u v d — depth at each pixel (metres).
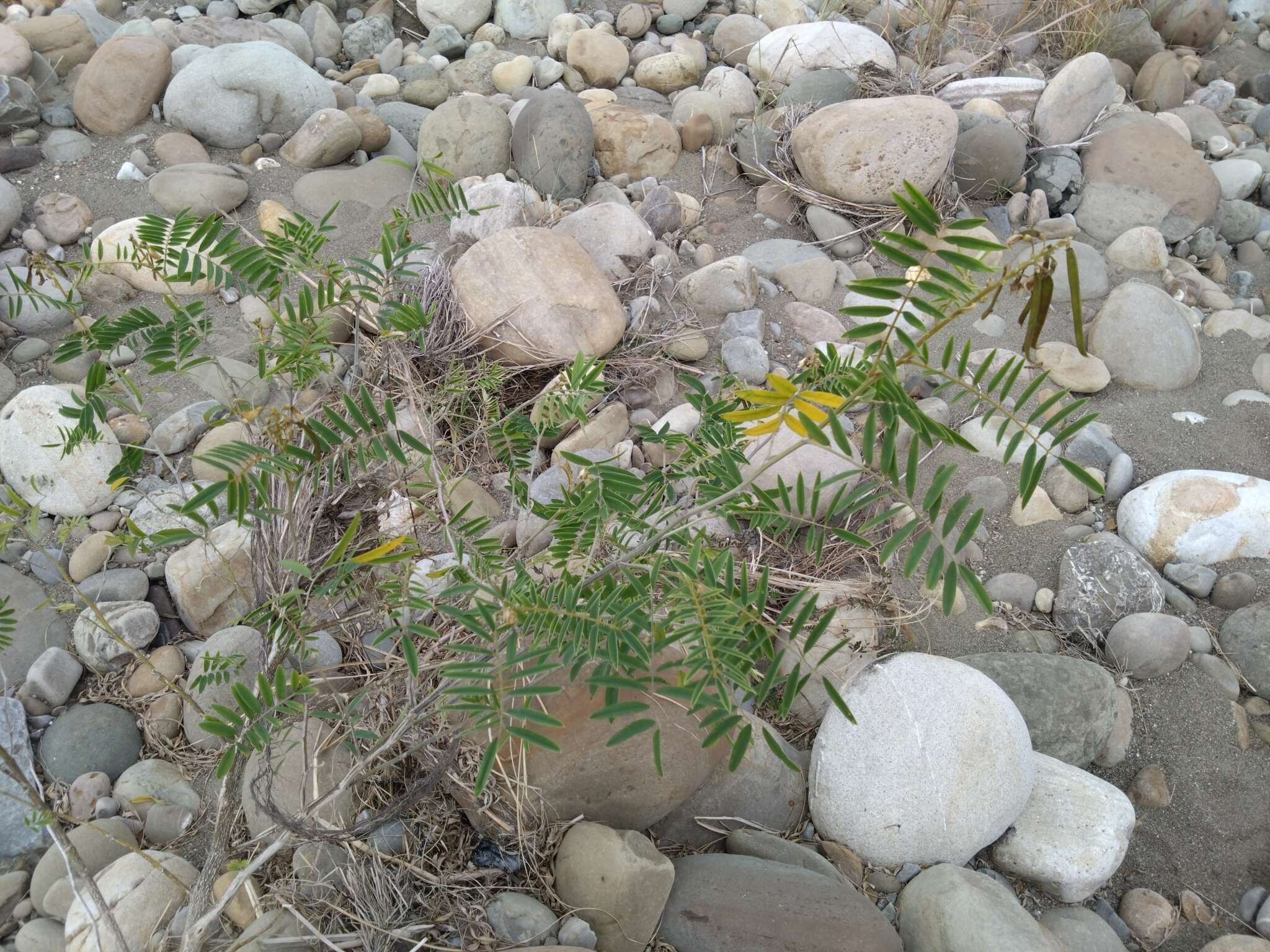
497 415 2.81
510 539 2.73
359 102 4.59
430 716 1.75
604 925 1.96
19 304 2.18
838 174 3.96
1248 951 2.14
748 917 2.00
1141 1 5.59
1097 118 4.50
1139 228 4.07
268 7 5.07
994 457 3.20
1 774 2.26
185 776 2.30
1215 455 3.26
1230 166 4.48
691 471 1.97
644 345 3.39
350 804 2.02
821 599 2.62
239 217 3.89
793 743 2.49
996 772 2.26
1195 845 2.43
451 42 5.06
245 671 2.33
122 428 3.00
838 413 1.23
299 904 1.89
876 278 1.16
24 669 2.47
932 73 4.79
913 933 2.09
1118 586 2.77
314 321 1.85
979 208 4.27
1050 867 2.26
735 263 3.62
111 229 3.50
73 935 1.90
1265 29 5.66
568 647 1.39
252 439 2.05
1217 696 2.63
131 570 2.64
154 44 4.20
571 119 4.04
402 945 1.90
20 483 2.80
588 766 2.05
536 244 3.35
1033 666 2.55
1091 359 3.48
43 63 4.30
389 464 2.56
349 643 2.43
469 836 2.09
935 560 1.16
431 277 3.46
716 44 5.23
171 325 1.87
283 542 2.21
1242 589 2.80
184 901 1.95
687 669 1.40
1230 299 3.94
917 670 2.36
